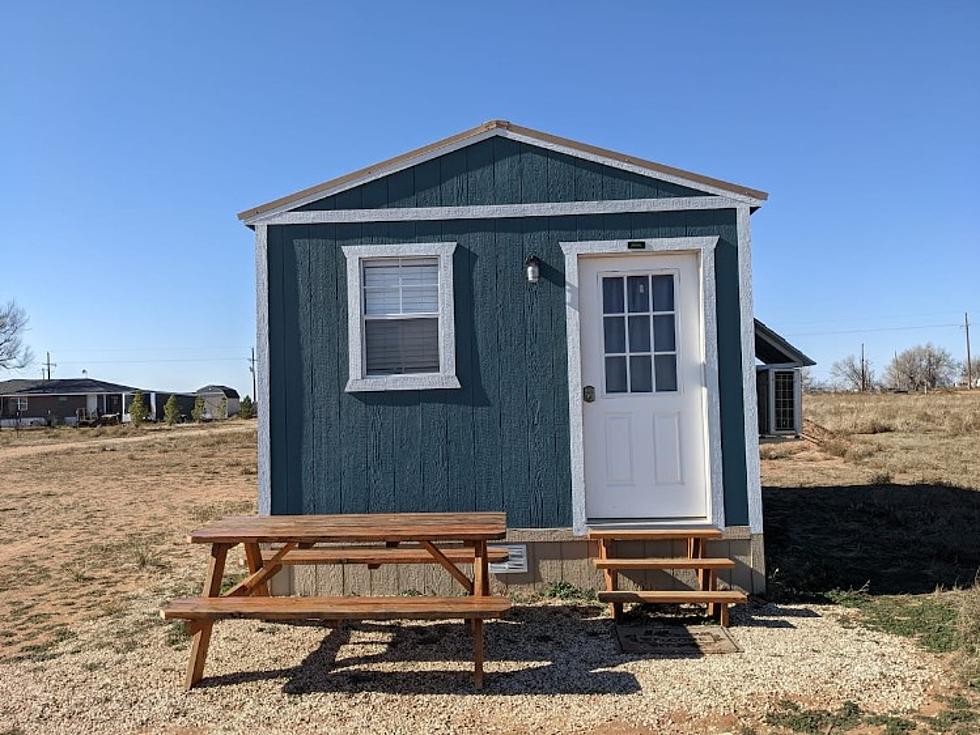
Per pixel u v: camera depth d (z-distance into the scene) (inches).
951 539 343.0
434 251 270.8
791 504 445.7
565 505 265.9
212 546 208.5
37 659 217.3
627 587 260.5
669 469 269.9
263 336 271.0
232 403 2997.0
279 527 214.8
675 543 259.6
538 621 237.9
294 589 265.0
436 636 227.1
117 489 637.9
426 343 273.7
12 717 178.1
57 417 2475.4
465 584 213.9
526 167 271.4
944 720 165.3
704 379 267.0
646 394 271.3
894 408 1454.2
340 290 272.1
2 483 706.8
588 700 180.4
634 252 268.8
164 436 1478.8
